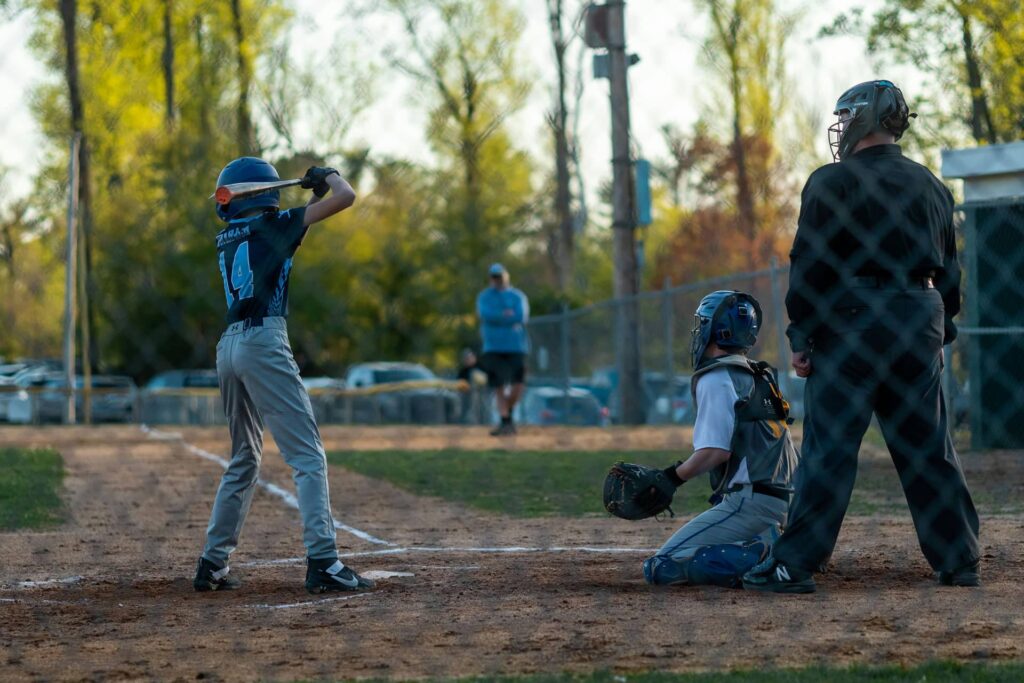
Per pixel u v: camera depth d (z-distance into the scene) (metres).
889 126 18.62
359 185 45.62
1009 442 47.44
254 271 18.91
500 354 58.41
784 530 18.19
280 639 15.22
